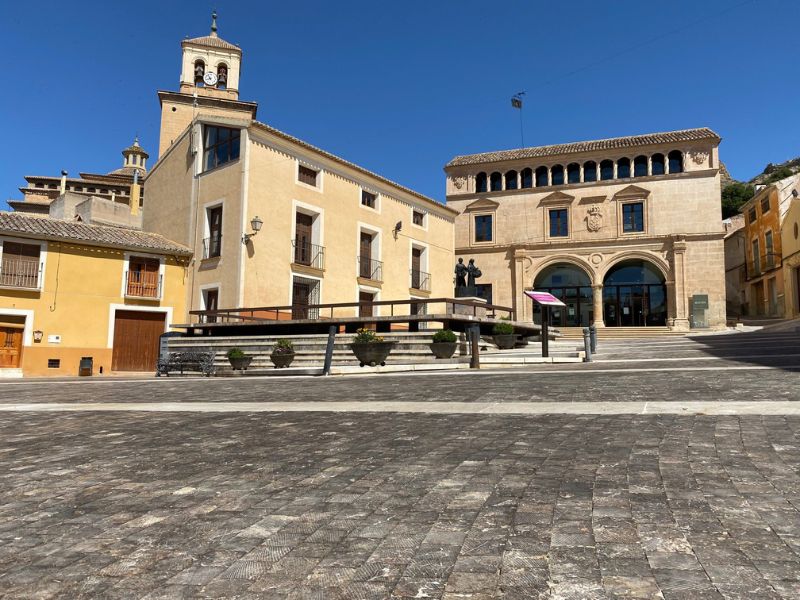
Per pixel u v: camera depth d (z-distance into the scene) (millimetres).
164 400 10117
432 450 4609
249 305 23969
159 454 4957
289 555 2527
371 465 4188
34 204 45500
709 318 35375
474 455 4348
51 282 24531
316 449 4887
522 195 40906
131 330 26047
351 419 6516
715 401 6465
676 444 4379
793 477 3398
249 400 9328
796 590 2039
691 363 12695
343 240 28359
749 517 2773
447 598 2055
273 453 4797
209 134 26938
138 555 2605
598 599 2010
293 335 20578
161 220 29719
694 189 37062
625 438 4695
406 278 32188
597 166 39531
